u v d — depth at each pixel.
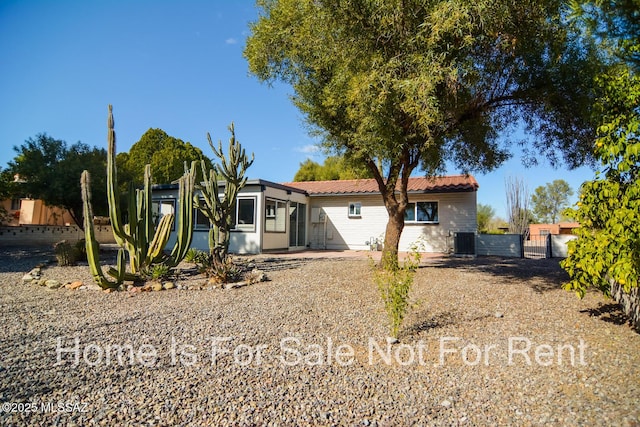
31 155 15.19
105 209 17.42
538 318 4.68
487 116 8.02
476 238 14.57
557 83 6.79
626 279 3.31
